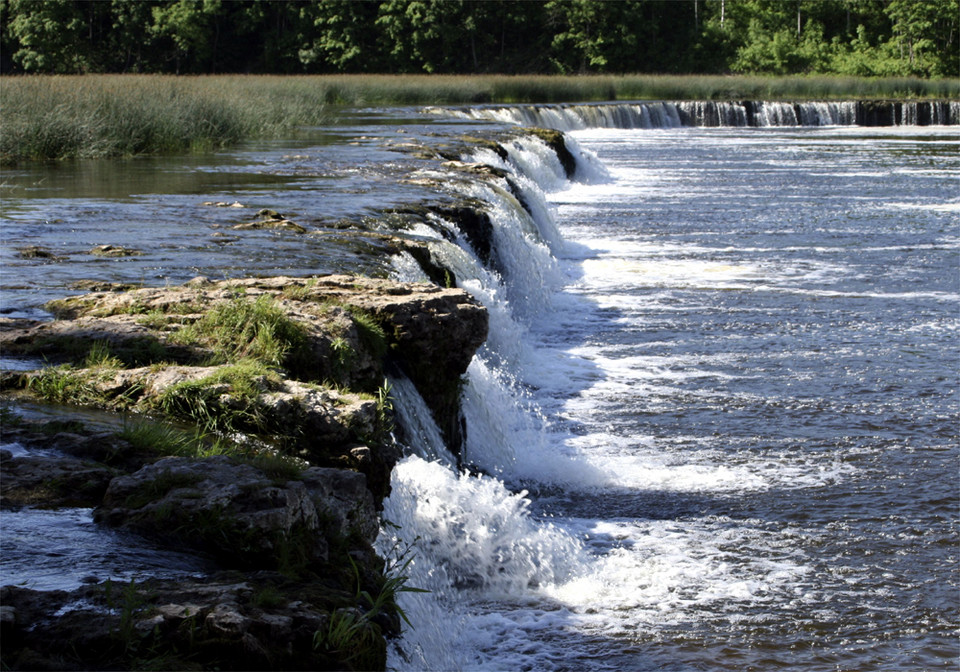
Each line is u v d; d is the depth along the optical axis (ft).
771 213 86.94
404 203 55.52
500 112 168.55
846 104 205.98
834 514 28.37
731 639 21.21
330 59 297.94
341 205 54.13
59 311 28.84
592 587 23.48
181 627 12.32
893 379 41.47
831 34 328.29
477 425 32.81
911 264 65.16
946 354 45.19
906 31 305.32
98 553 14.16
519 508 25.89
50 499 16.05
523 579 23.43
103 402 21.57
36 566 13.67
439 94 210.18
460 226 53.98
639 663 20.21
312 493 16.62
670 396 39.40
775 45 296.30
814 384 40.78
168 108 90.63
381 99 204.64
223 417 20.86
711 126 204.44
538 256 59.82
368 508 17.37
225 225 46.91
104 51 279.08
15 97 84.07
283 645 12.48
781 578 24.30
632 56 307.58
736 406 38.09
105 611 12.57
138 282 33.76
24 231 44.01
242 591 13.25
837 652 20.92
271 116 113.09
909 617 22.48
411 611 18.72
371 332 27.20
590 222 83.10
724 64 302.45
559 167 108.58
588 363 44.04
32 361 23.79
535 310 53.52
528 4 313.32
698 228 79.56
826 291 57.52
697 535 26.89
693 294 57.00
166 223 47.16
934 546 26.30
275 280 31.94
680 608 22.57
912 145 156.97
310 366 24.47
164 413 21.26
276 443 20.43
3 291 31.73
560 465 32.01
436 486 23.57
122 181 64.28
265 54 297.33
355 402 21.65
